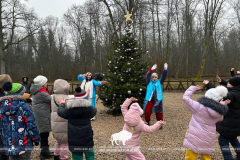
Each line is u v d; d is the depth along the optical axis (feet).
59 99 9.91
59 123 10.07
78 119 8.80
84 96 9.55
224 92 8.72
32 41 108.68
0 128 8.48
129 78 22.39
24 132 8.23
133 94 21.74
